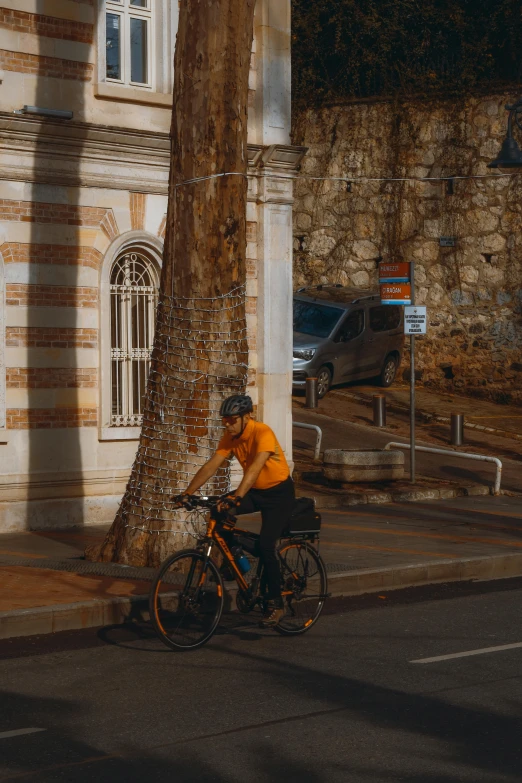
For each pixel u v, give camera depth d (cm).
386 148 3534
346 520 1839
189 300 1352
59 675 943
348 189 3594
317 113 3625
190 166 1341
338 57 3600
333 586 1326
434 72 3497
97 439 1809
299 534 1105
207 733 772
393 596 1338
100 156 1797
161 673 951
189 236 1348
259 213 2038
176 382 1355
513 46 3400
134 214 1847
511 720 800
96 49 1802
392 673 945
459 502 2088
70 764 707
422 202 3500
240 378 1373
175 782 673
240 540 1084
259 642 1083
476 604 1281
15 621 1094
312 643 1074
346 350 3228
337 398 3256
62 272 1766
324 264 3638
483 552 1540
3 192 1702
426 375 3531
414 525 1794
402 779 676
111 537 1409
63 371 1769
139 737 763
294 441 2645
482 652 1023
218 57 1324
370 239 3566
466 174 3441
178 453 1352
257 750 734
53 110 1703
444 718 805
